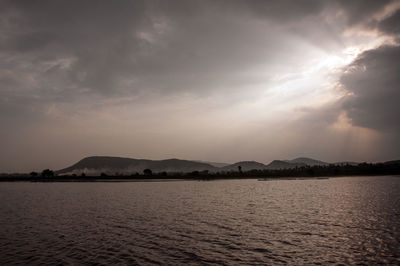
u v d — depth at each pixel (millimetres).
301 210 47406
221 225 35750
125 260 22172
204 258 22422
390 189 89562
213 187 127562
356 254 22734
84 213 48719
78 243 27531
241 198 71562
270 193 85250
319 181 162125
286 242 26797
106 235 30875
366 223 35062
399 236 28078
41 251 24922
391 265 20156
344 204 53906
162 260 22047
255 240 27781
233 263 21141
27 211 52438
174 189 118312
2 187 165750
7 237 30500
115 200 72625
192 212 47875
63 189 133625
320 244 25844
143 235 30641
